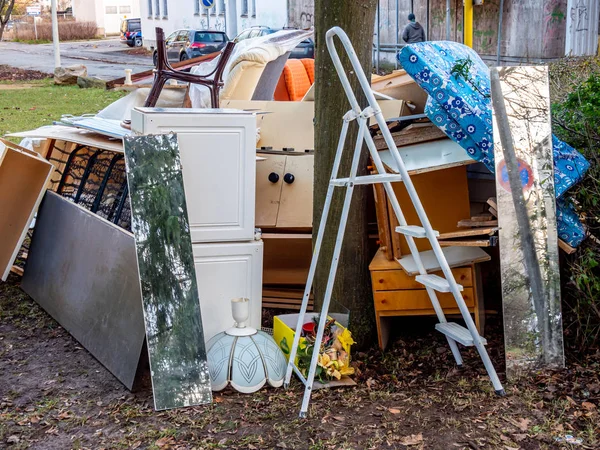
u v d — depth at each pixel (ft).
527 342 13.20
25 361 14.90
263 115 18.95
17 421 12.44
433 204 15.44
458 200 15.48
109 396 13.25
